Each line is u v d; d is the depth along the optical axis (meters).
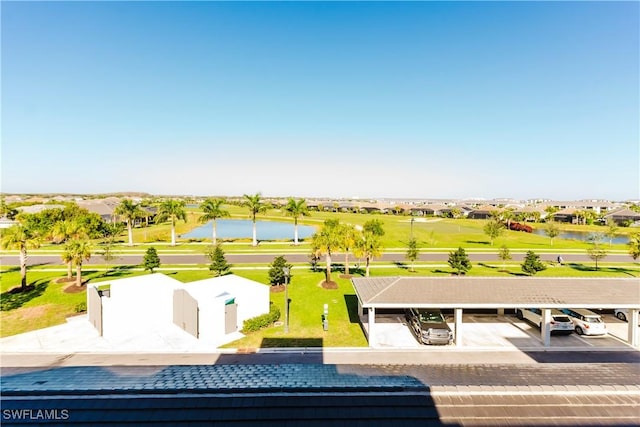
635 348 19.52
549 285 20.89
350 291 30.09
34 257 45.91
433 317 21.53
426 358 18.33
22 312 25.08
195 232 84.75
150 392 8.73
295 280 33.50
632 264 43.44
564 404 8.47
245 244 58.78
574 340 20.61
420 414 8.14
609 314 24.91
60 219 65.69
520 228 81.50
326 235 32.62
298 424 7.85
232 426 7.78
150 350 19.34
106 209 91.25
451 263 35.09
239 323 22.52
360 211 142.25
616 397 8.75
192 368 11.02
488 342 20.31
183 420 7.89
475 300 19.42
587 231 88.00
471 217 124.00
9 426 7.60
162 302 23.34
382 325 22.98
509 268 40.34
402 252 51.81
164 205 57.44
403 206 147.00
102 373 10.45
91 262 42.44
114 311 21.50
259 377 10.05
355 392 8.88
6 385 9.27
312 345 19.95
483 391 8.87
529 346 19.77
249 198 57.25
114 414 8.00
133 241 63.06
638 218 102.94
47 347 19.72
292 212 58.41
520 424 7.84
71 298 27.84
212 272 36.72
